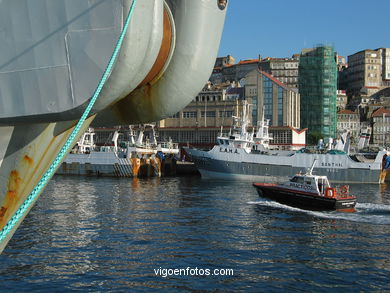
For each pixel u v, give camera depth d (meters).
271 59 173.12
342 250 23.34
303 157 67.56
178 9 6.22
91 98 4.95
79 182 63.81
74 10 4.93
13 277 18.41
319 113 139.50
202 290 17.33
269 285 17.97
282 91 122.56
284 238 25.98
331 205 35.81
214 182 65.75
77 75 4.99
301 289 17.56
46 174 5.50
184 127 118.81
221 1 6.45
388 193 52.00
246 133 70.38
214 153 69.50
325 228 28.95
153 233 26.94
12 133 5.81
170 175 83.75
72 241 24.64
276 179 67.25
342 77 199.62
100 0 4.84
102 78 4.88
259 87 124.81
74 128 5.45
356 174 67.19
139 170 76.75
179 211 35.56
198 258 21.56
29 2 5.06
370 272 19.75
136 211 35.47
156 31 5.31
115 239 25.23
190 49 6.29
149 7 5.04
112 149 81.44
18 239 24.95
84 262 20.67
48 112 5.13
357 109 152.25
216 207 37.84
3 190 6.09
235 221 31.16
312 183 38.44
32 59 5.12
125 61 5.00
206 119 121.69
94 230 27.61
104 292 16.92
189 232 27.31
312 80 140.88
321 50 141.25
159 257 21.64
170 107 6.55
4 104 5.27
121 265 20.28
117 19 4.79
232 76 183.12
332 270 19.95
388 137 137.12
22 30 5.13
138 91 6.55
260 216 33.28
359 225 30.06
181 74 6.35
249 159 68.00
